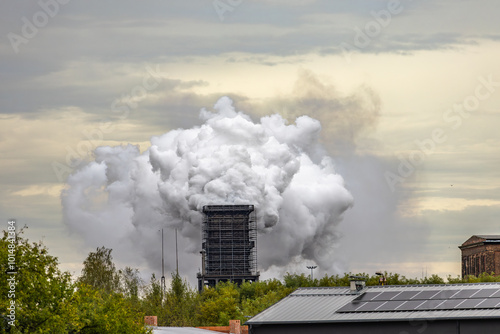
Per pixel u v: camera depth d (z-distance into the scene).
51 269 121.31
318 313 174.25
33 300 118.38
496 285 171.88
